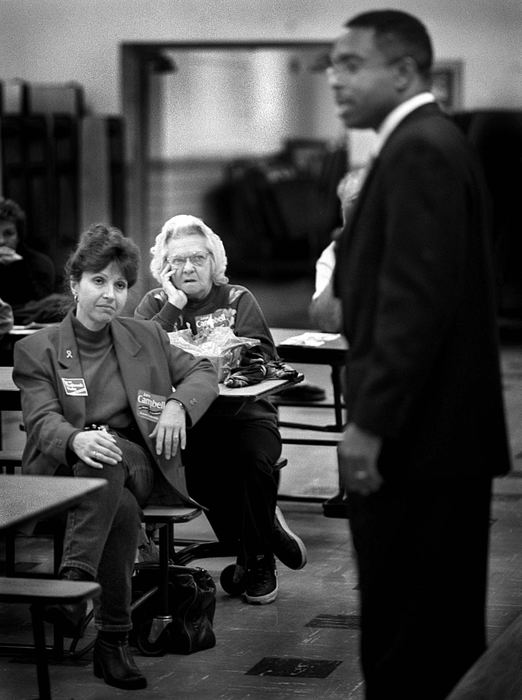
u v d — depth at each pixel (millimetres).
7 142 14289
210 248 5949
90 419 4980
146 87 16281
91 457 4645
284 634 5285
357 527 3525
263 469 5535
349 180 6824
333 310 6977
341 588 5949
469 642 3523
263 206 22594
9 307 6031
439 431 3371
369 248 3383
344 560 6441
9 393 5430
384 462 3408
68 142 14852
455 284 3250
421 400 3381
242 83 24578
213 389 5117
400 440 3387
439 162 3268
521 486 7910
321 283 7059
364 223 3396
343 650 5086
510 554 6398
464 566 3475
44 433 4785
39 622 4363
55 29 15820
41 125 14570
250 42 15586
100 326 5035
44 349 5004
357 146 15797
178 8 15609
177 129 23578
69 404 4938
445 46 15250
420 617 3455
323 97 24891
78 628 4629
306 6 15422
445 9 15195
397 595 3488
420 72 3447
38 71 15906
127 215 16016
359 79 3443
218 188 24500
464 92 15258
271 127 24750
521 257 14453
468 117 14438
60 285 8602
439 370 3375
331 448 9242
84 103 15836
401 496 3424
